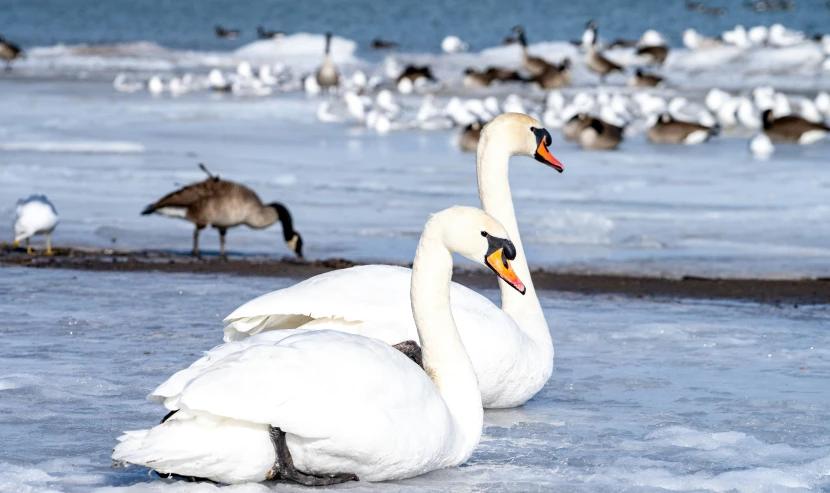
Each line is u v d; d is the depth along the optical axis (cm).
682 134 3222
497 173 900
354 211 2005
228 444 591
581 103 4006
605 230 1798
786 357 1052
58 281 1370
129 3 9519
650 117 3666
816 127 3225
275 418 583
